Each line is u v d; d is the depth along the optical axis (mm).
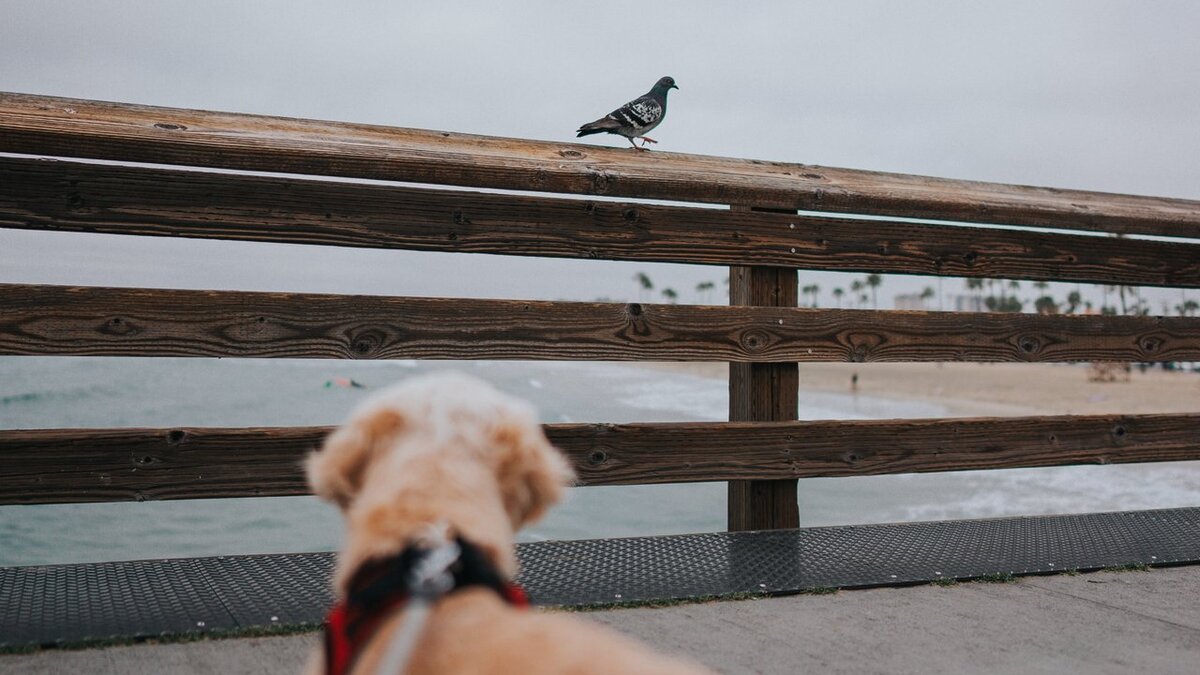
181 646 2650
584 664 954
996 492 18203
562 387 55062
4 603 2916
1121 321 5035
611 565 3635
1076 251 5012
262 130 3764
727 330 4344
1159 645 2932
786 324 4441
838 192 4500
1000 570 3717
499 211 4070
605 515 16422
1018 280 4934
